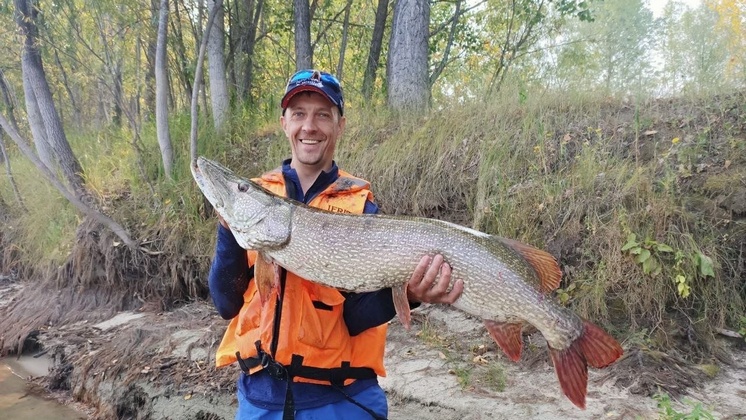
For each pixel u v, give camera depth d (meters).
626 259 4.51
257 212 2.31
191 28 9.65
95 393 4.80
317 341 2.21
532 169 5.59
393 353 4.65
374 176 6.37
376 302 2.29
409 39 8.02
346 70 14.20
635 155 5.36
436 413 3.74
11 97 12.01
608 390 3.76
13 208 9.40
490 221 5.42
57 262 7.14
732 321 4.24
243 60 10.56
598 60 9.54
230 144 8.05
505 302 2.26
